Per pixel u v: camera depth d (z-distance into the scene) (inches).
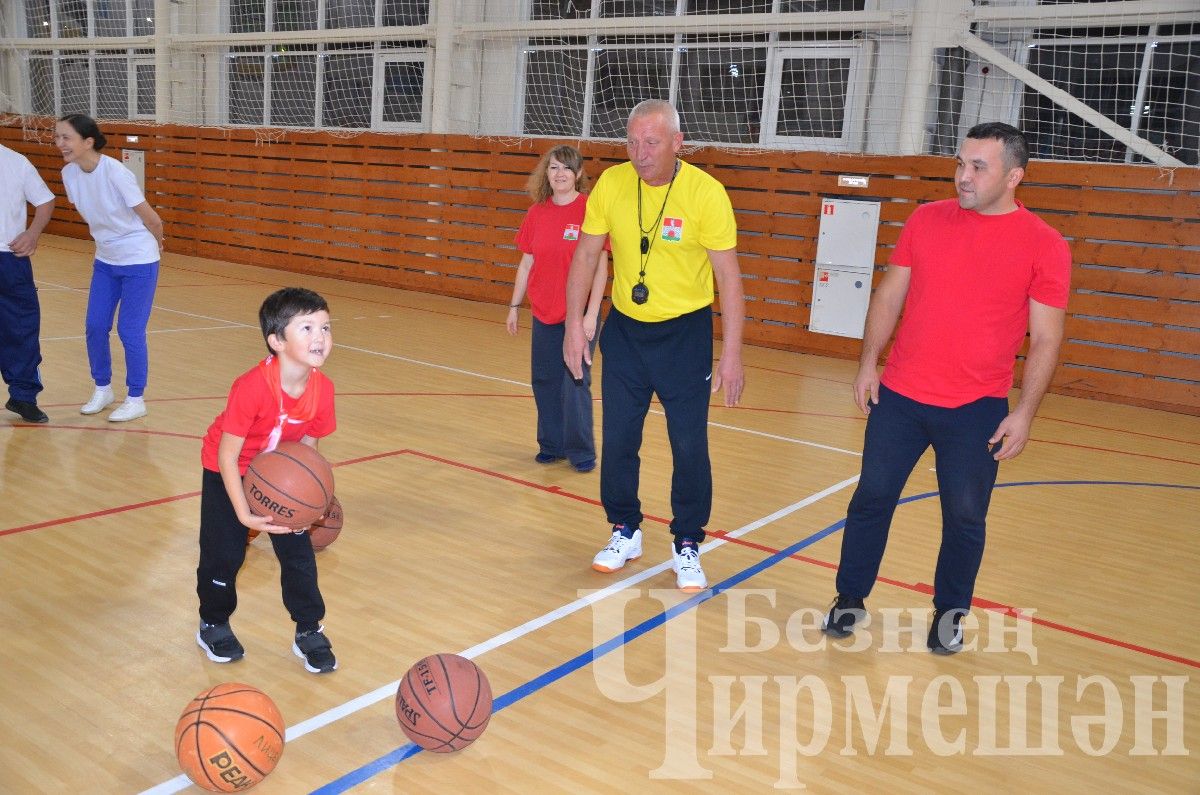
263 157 522.3
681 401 131.1
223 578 104.2
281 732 85.1
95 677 102.2
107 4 611.2
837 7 376.5
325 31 494.0
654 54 413.7
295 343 93.6
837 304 366.0
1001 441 111.3
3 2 650.2
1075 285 327.3
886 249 355.3
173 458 179.9
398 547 145.6
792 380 317.1
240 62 544.7
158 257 199.8
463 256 460.4
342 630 117.2
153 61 589.6
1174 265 310.7
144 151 573.6
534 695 104.3
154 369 254.4
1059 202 326.3
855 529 122.1
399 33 467.8
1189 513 193.8
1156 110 323.3
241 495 95.2
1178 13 307.9
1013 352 112.3
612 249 130.3
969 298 109.7
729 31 386.3
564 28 420.8
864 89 367.2
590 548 150.9
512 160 439.2
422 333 352.2
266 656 109.7
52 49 633.0
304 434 104.6
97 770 85.9
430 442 206.1
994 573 151.9
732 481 193.5
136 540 140.3
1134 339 319.0
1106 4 318.3
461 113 462.0
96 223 191.9
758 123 394.0
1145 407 319.6
